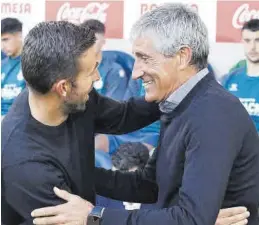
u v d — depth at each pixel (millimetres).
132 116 3916
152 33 3256
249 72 5133
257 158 3420
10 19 5461
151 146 5492
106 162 5551
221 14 5125
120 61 5355
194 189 2973
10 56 5504
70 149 3342
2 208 3221
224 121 3129
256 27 5043
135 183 3965
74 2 5367
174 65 3289
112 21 5328
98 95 3816
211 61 5191
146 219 3014
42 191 3088
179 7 3350
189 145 3145
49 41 3025
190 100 3289
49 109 3193
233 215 3346
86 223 3107
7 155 3129
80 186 3424
